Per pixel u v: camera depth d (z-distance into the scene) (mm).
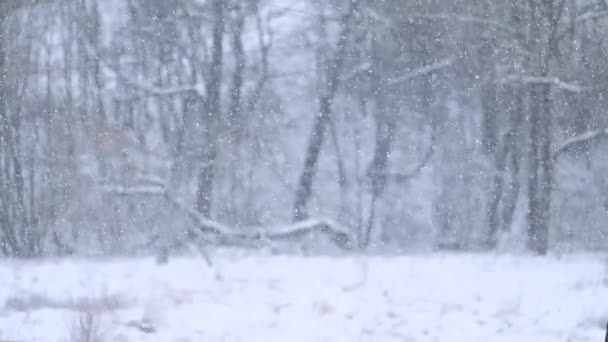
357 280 20516
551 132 38125
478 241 42344
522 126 39781
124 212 35156
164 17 43250
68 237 35938
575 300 18141
